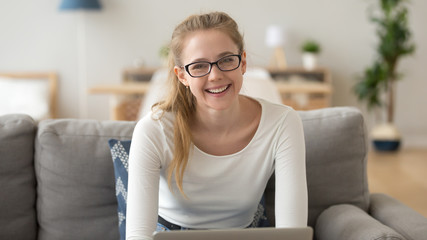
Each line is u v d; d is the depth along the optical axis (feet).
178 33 5.04
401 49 17.29
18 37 18.99
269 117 5.32
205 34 4.86
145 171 5.12
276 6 18.74
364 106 19.15
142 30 18.89
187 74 4.97
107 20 18.88
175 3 18.76
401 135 19.31
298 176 5.22
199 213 5.55
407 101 19.17
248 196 5.44
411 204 12.32
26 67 19.12
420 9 18.66
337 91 19.08
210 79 4.85
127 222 5.00
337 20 18.76
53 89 18.95
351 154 6.34
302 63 18.99
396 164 16.20
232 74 4.89
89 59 19.06
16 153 6.17
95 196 6.18
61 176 6.14
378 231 4.98
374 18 17.42
